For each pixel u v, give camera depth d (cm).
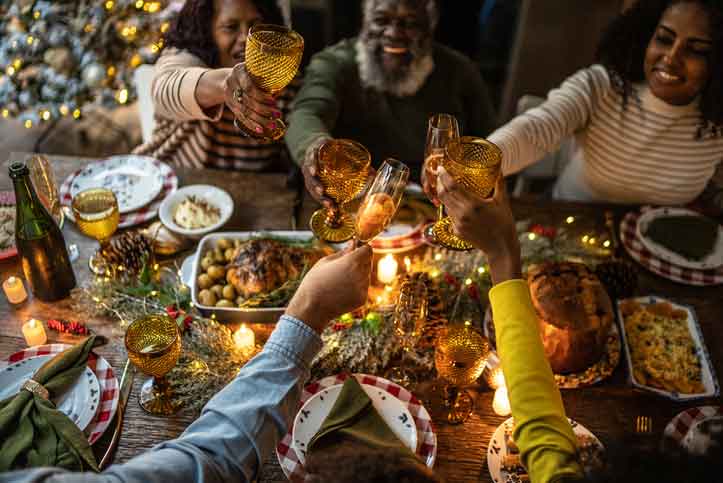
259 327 145
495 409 131
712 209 186
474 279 154
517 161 181
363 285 100
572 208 184
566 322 132
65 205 174
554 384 101
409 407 129
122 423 126
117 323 144
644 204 186
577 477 84
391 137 222
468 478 121
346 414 120
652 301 153
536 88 329
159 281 152
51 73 275
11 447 111
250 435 86
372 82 206
